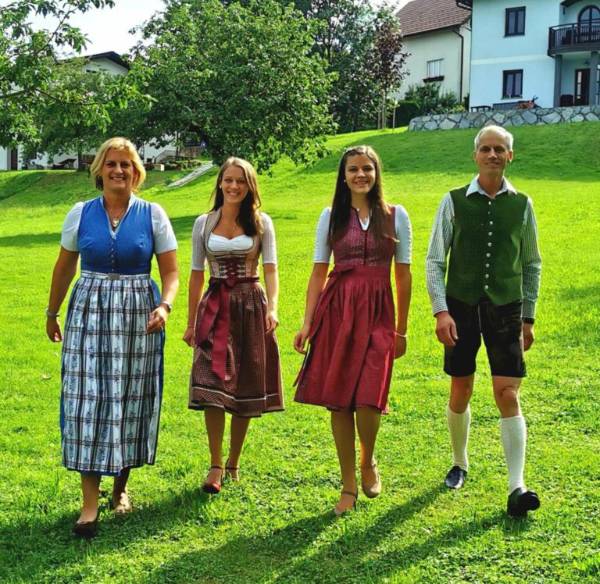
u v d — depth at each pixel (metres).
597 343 7.64
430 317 9.30
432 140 31.56
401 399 6.21
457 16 48.03
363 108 49.62
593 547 3.75
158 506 4.39
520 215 4.29
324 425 5.68
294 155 23.69
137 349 4.12
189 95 21.69
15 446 5.43
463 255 4.31
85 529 4.00
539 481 4.54
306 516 4.22
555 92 38.47
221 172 4.68
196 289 4.75
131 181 4.26
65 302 11.32
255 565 3.72
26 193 33.78
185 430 5.69
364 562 3.70
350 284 4.28
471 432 5.44
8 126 16.89
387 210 4.35
